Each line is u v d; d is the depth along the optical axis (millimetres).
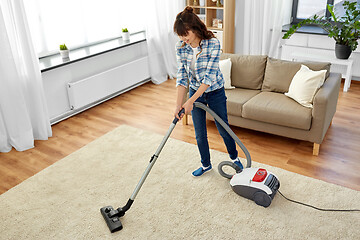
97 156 3033
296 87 3023
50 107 3619
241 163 2779
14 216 2354
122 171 2809
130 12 4648
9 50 2926
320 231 2131
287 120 2889
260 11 4676
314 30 4562
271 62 3330
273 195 2320
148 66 4734
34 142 3324
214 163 2857
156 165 2869
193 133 3393
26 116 3150
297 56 4414
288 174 2672
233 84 3518
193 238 2115
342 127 3375
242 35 5059
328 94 2742
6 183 2723
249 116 3090
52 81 3564
